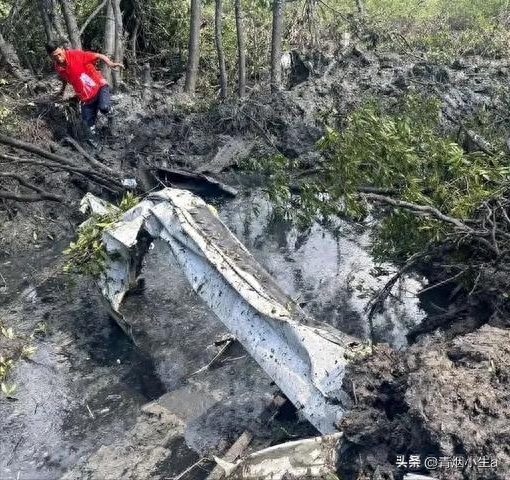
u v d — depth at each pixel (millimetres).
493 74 10258
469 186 4895
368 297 5531
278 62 9938
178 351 4840
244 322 4105
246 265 4426
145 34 11086
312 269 6008
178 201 4785
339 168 4844
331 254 6262
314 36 11836
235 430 4012
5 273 5941
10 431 4117
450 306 5117
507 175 4969
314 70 10398
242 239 6594
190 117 8766
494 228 4621
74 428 4148
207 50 11062
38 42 9820
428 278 5613
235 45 11234
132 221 4844
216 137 8570
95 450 3965
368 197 4711
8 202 6617
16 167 6938
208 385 4441
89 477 3744
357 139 4762
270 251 6352
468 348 3363
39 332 5070
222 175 7945
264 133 8641
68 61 7602
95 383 4547
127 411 4281
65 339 5000
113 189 7129
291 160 7922
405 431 3105
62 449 3982
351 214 5059
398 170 4910
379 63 10516
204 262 4484
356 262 6105
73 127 7902
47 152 6559
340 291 5645
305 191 5395
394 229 5156
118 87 9336
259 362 3930
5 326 5117
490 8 15211
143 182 7301
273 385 4398
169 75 11047
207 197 7520
